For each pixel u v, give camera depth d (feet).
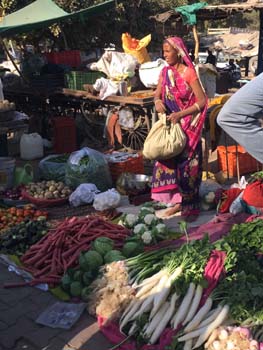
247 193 16.31
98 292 11.87
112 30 54.24
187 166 17.04
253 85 8.52
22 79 35.50
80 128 32.94
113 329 11.01
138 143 29.04
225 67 58.95
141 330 10.60
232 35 95.76
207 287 10.84
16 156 28.89
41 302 12.69
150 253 12.85
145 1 57.88
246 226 12.55
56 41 49.44
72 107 33.37
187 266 11.26
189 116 16.53
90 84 31.01
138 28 57.67
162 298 10.78
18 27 32.40
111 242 13.70
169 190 17.80
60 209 19.04
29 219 17.34
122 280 11.87
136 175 21.40
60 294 12.89
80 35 50.37
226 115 8.77
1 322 11.82
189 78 16.08
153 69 29.25
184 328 10.23
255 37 92.48
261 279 11.16
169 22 31.73
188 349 9.85
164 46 16.22
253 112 8.59
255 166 23.67
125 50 32.76
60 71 33.63
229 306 10.28
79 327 11.51
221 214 17.02
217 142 21.97
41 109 35.09
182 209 17.66
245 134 8.76
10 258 14.92
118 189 20.98
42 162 22.81
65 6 48.65
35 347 10.90
